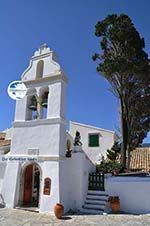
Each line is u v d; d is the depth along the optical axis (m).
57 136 14.45
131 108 19.34
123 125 18.67
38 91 16.20
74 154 15.48
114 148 21.50
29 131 15.55
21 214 12.84
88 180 15.98
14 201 14.45
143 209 14.14
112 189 15.14
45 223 11.16
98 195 15.20
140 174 16.45
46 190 13.73
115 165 17.50
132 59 18.41
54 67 15.93
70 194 14.80
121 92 18.89
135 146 21.91
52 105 15.30
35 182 16.14
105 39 19.86
